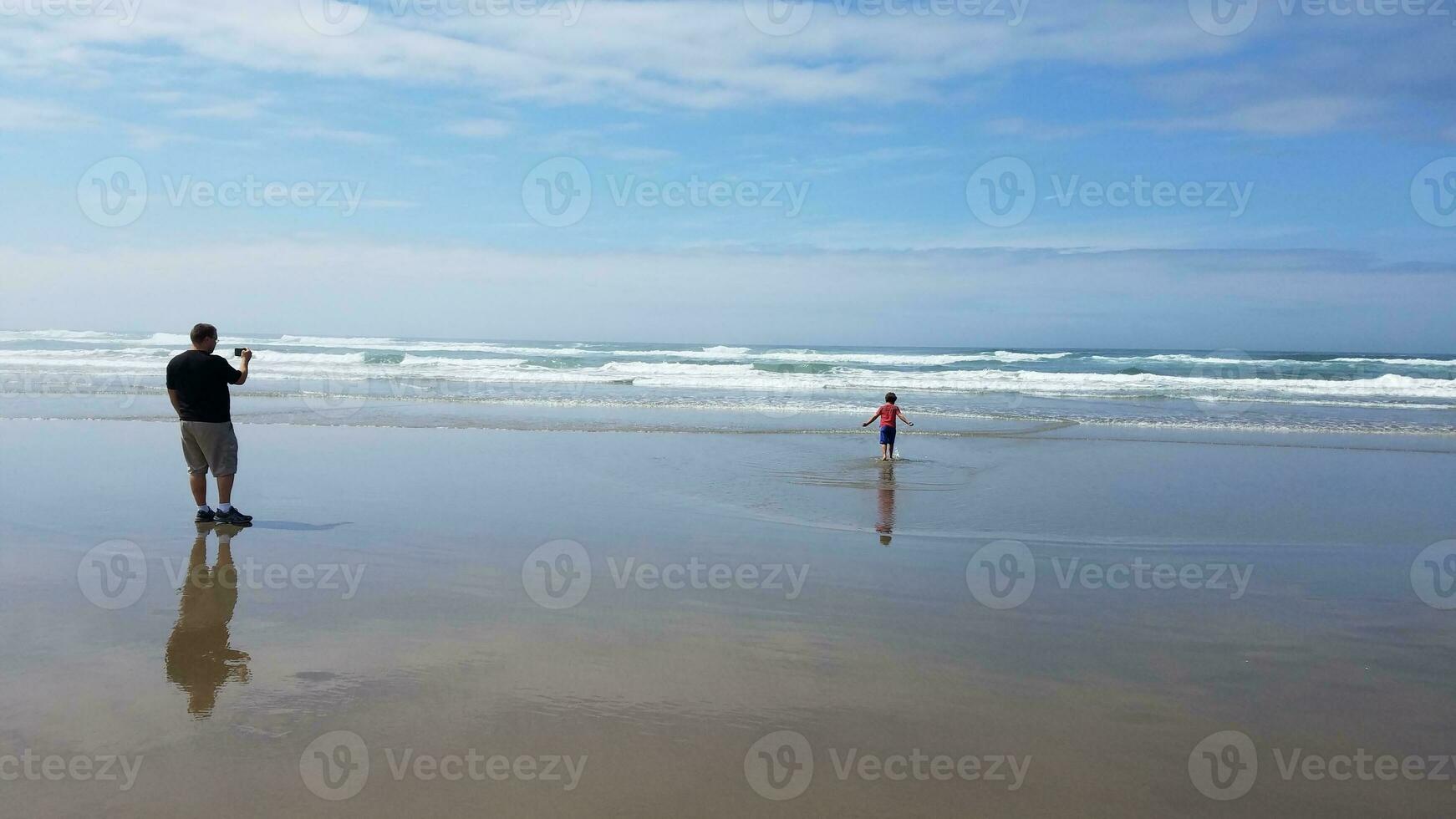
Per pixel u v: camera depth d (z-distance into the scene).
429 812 3.22
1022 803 3.38
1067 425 18.36
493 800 3.32
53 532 7.60
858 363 42.06
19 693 4.20
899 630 5.43
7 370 28.34
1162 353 75.31
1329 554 7.53
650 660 4.82
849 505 9.59
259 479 10.41
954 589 6.35
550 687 4.41
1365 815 3.33
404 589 6.05
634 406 20.69
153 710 4.04
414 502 9.17
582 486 10.31
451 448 13.33
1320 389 27.27
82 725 3.88
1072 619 5.70
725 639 5.19
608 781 3.48
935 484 11.02
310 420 16.78
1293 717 4.22
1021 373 31.62
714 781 3.50
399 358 38.06
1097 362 44.66
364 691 4.31
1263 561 7.28
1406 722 4.17
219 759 3.59
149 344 49.94
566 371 30.17
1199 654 5.07
